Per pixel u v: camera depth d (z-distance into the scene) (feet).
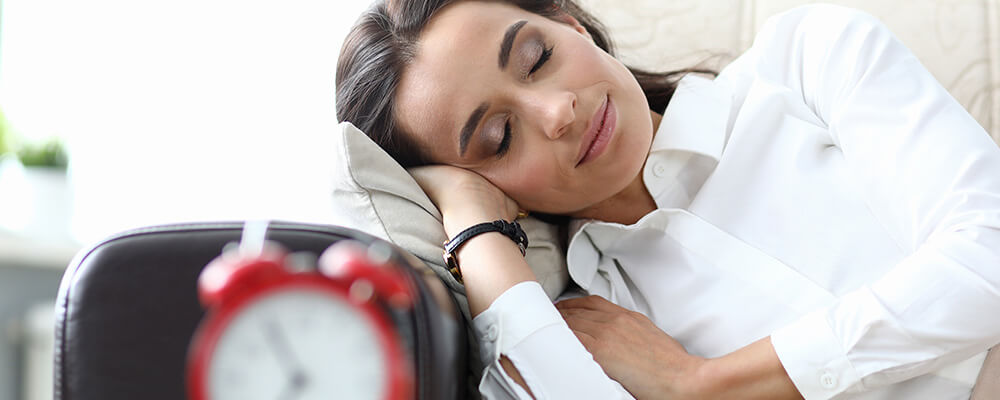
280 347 1.41
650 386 2.66
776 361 2.53
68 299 1.97
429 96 3.03
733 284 3.04
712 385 2.58
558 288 3.36
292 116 6.63
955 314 2.42
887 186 2.81
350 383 1.42
